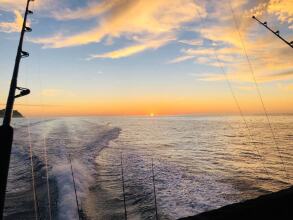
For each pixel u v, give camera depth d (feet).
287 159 84.23
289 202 9.27
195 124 311.27
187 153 93.86
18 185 47.57
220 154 92.94
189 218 8.30
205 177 57.47
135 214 36.40
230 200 43.01
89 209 37.06
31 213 34.76
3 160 5.51
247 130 210.38
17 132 156.35
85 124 259.39
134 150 96.68
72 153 82.99
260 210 8.84
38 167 61.52
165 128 238.27
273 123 318.86
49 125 235.40
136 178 55.01
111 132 168.55
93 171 60.13
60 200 38.83
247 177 58.95
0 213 5.30
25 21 13.61
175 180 54.08
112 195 43.34
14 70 10.54
